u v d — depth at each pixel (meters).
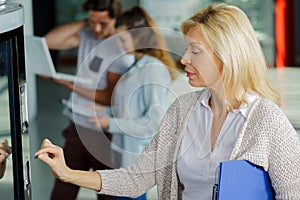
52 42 4.12
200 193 2.13
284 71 10.70
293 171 2.03
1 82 1.53
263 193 2.04
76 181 2.11
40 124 7.65
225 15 2.04
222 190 1.97
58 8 11.70
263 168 2.03
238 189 1.98
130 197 2.22
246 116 2.08
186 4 10.77
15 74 1.64
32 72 4.09
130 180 2.17
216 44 2.02
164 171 2.19
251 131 2.06
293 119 7.46
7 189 1.61
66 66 11.27
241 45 2.04
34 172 5.66
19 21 1.63
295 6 11.06
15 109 1.66
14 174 1.67
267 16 11.05
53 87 9.80
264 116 2.06
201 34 2.03
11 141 1.65
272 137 2.04
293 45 11.16
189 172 2.13
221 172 1.96
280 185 2.04
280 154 2.03
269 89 2.14
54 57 10.77
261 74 2.11
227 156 2.09
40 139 6.97
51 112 8.30
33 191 5.20
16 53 1.63
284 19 11.10
